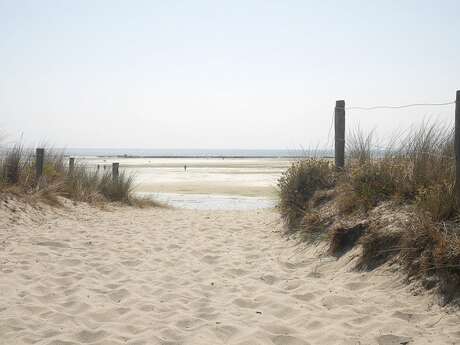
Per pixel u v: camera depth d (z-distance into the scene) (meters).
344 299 4.45
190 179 28.69
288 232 7.70
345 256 5.67
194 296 4.72
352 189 6.91
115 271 5.59
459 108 4.98
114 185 13.39
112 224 9.17
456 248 4.26
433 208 4.94
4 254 6.05
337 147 7.95
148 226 9.13
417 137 6.64
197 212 12.31
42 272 5.40
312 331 3.76
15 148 10.18
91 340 3.60
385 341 3.47
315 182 8.17
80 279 5.20
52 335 3.63
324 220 6.98
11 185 9.62
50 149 12.62
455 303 3.92
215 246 7.24
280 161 69.62
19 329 3.71
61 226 8.42
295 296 4.69
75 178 12.28
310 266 5.80
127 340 3.58
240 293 4.84
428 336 3.48
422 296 4.22
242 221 9.98
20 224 8.09
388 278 4.74
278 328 3.85
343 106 7.89
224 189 22.23
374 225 5.60
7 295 4.50
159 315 4.13
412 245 4.80
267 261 6.21
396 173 6.40
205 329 3.81
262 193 20.48
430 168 5.97
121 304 4.39
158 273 5.57
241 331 3.78
